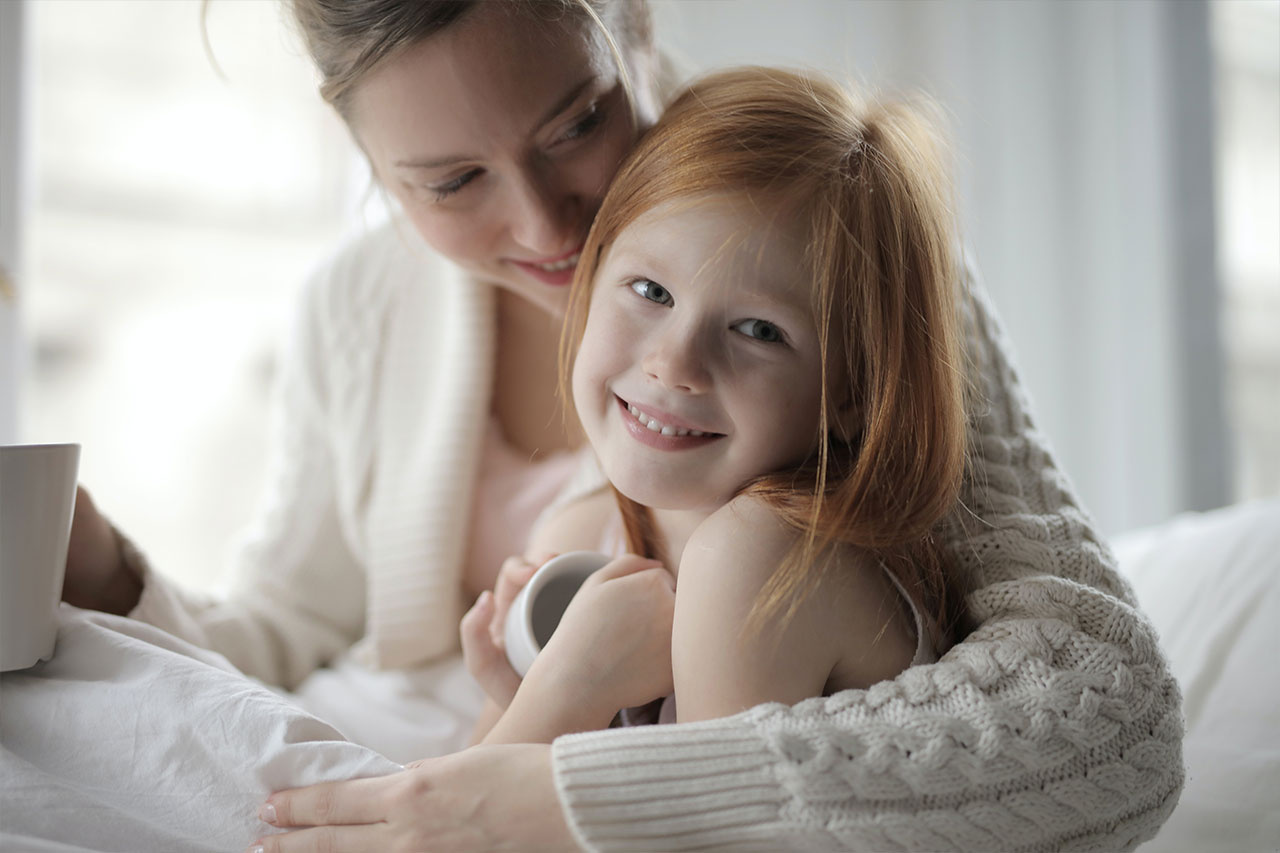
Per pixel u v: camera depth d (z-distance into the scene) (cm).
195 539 225
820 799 57
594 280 79
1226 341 218
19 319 144
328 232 225
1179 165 220
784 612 65
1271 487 216
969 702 60
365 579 129
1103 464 226
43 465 68
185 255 219
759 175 70
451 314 120
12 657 70
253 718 66
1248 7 216
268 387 227
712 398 69
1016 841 59
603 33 81
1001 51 222
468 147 80
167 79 211
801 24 208
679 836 58
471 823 59
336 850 61
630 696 71
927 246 74
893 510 69
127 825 64
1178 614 109
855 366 72
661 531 84
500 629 86
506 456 122
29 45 145
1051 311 225
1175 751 65
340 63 81
